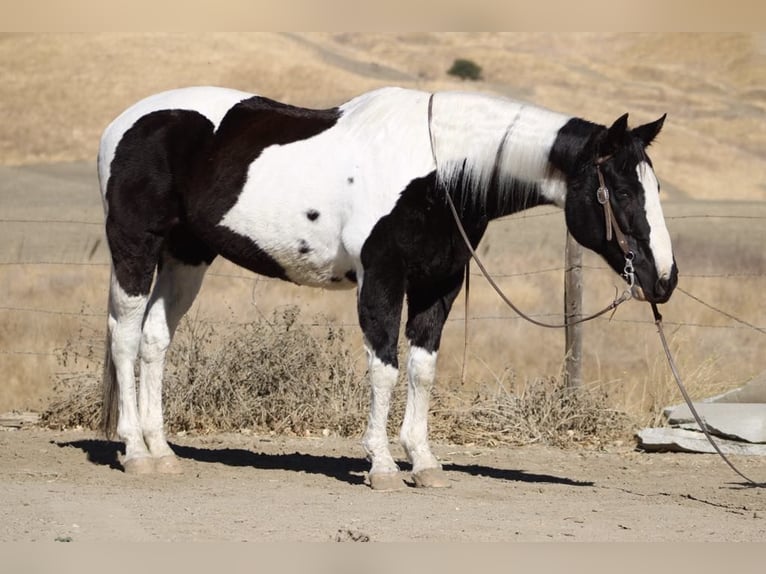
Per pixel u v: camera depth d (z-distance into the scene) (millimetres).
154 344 10195
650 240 8383
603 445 12000
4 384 14688
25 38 73750
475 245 9328
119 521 7711
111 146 10031
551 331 20359
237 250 9680
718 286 25406
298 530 7512
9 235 32062
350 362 12789
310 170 9281
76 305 20766
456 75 78688
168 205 9883
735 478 10273
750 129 69812
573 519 8102
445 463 10828
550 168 8836
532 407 12336
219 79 69188
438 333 9320
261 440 12000
